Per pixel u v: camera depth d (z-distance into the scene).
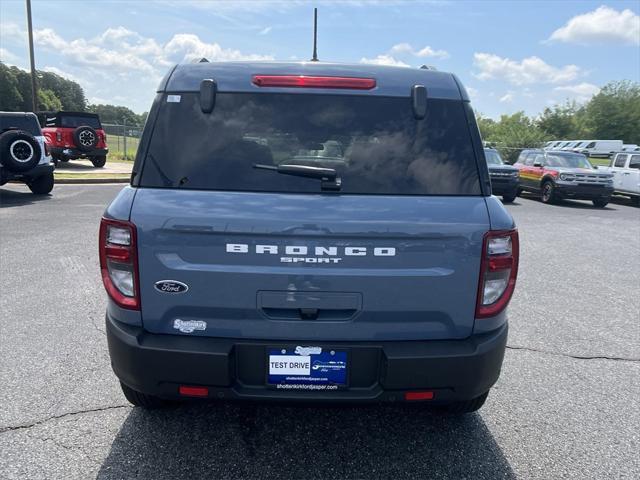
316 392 2.49
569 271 7.51
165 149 2.52
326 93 2.60
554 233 11.06
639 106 68.75
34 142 12.60
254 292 2.42
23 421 3.13
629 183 19.08
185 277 2.42
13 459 2.76
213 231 2.38
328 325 2.45
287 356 2.46
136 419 3.19
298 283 2.41
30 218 10.20
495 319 2.55
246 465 2.77
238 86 2.60
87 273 6.43
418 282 2.43
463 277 2.46
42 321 4.81
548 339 4.74
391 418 3.29
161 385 2.48
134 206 2.43
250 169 2.48
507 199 17.69
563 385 3.82
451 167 2.53
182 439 2.99
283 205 2.39
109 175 19.09
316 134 2.55
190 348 2.42
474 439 3.08
